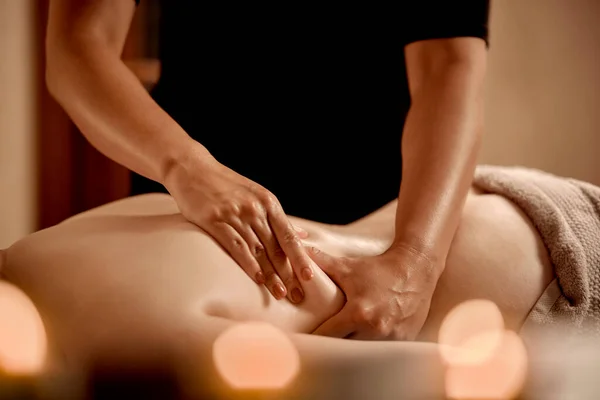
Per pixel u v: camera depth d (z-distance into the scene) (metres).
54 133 2.38
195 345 0.50
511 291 0.70
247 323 0.51
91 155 2.41
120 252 0.57
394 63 1.11
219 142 1.15
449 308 0.71
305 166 1.15
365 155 1.15
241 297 0.58
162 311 0.52
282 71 1.11
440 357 0.46
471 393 0.44
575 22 2.30
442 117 0.82
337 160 1.15
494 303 0.69
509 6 2.29
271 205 0.65
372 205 1.17
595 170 2.37
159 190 1.15
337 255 0.72
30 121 2.35
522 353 0.48
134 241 0.59
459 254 0.74
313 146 1.14
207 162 0.70
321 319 0.65
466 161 0.79
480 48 0.92
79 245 0.59
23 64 2.32
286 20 1.08
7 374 0.49
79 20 0.82
